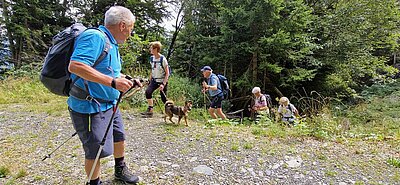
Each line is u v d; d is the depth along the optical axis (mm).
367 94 11977
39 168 2920
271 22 9734
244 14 9469
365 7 11031
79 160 3135
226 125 4816
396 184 2725
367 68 11852
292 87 10883
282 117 5312
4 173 2775
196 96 8812
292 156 3342
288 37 9625
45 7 13477
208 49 11539
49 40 13812
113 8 2111
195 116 6352
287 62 10977
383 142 4059
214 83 5836
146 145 3648
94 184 2172
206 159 3182
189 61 13164
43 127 4551
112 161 3027
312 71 10227
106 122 2117
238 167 3004
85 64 1759
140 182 2604
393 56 14992
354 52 11023
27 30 12438
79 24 2010
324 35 11336
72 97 1992
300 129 4305
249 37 10430
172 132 4262
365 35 11328
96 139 2020
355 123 6887
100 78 1800
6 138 3963
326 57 11047
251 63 10633
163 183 2611
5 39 12500
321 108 5742
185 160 3146
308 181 2758
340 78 11766
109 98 2115
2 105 6441
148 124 4836
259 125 4660
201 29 13352
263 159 3227
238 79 10742
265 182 2715
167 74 5395
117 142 2479
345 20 10969
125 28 2113
